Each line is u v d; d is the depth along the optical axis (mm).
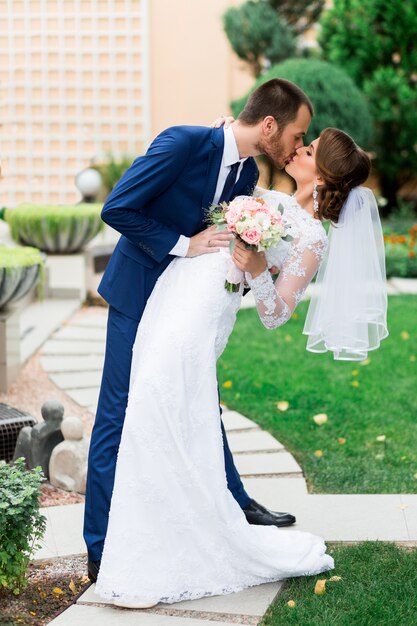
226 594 3414
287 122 3404
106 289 3578
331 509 4145
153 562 3303
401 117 12055
